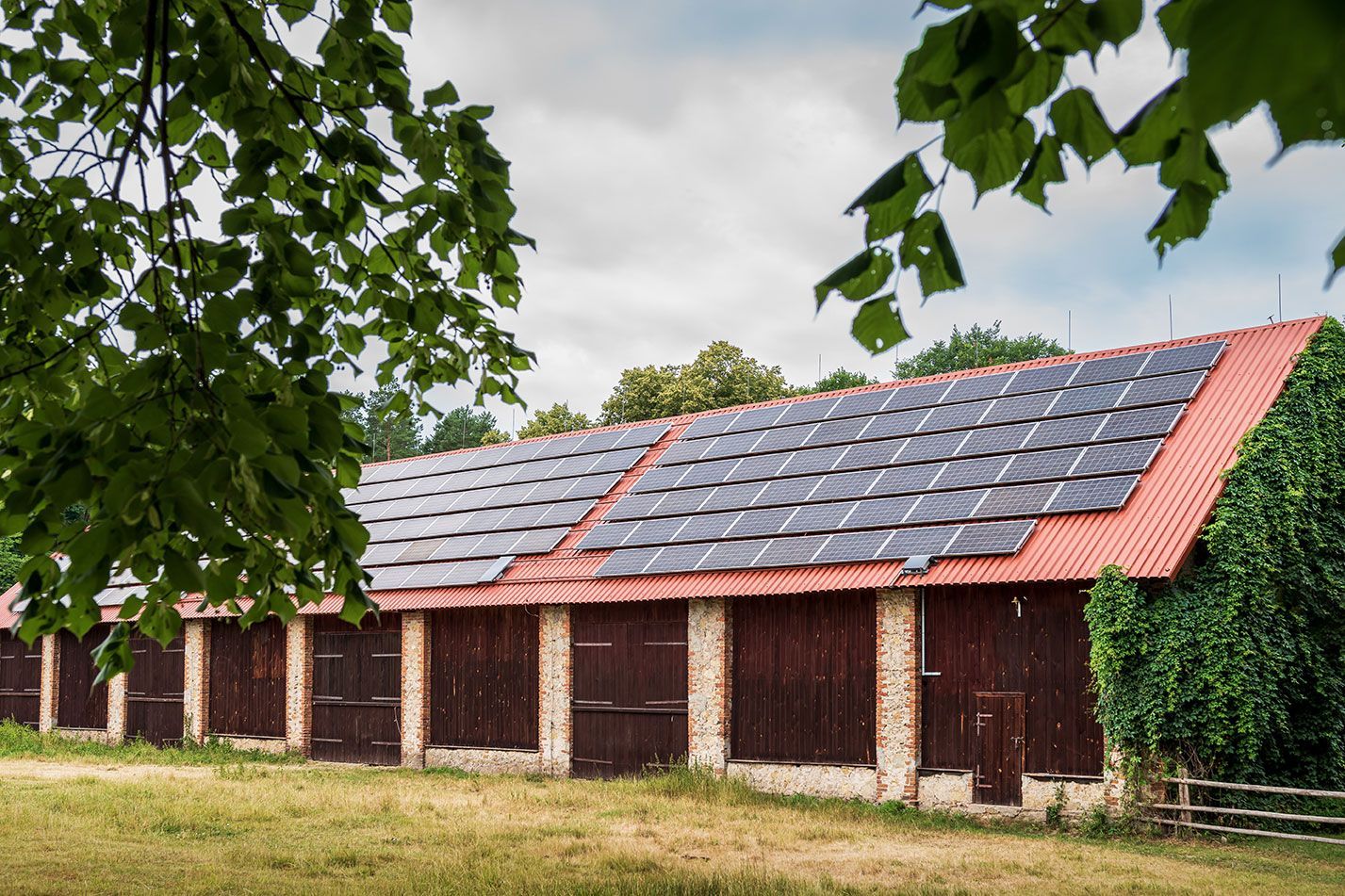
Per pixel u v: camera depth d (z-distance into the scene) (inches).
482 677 1163.3
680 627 1010.1
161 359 192.2
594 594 1058.7
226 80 225.1
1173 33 80.3
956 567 845.8
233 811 795.4
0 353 257.8
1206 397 891.4
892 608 879.1
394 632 1237.7
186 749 1379.2
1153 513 802.2
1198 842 709.3
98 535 159.8
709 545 1029.8
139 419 185.5
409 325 302.2
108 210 245.3
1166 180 104.1
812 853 664.4
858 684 901.8
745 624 975.6
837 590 893.8
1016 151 103.7
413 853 644.7
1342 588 799.7
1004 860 635.5
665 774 983.0
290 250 234.7
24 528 205.6
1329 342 860.0
